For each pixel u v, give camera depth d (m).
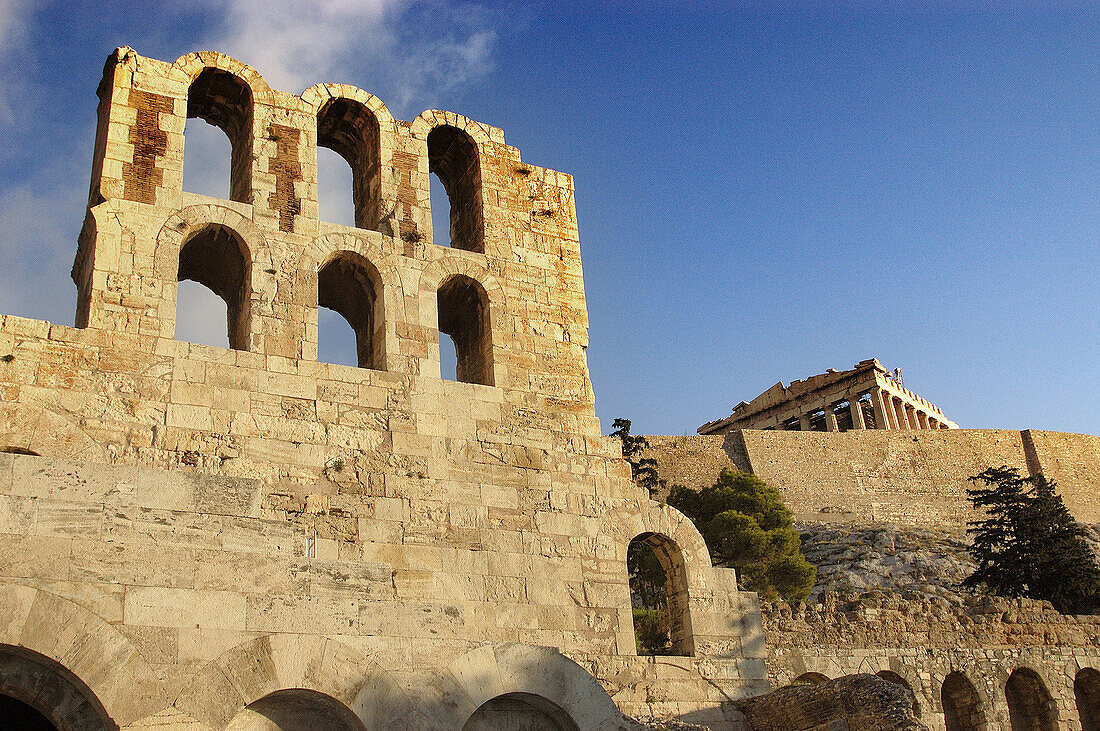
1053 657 40.19
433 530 24.06
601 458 27.25
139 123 25.55
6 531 15.22
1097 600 60.16
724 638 26.45
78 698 15.46
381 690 17.39
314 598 17.39
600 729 20.34
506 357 27.45
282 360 24.22
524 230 29.70
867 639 38.25
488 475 25.44
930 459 104.94
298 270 25.53
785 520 70.00
